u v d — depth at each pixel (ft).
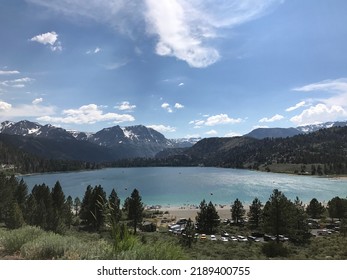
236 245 175.63
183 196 516.32
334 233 255.70
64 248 29.37
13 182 327.06
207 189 590.14
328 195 504.43
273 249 124.47
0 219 221.66
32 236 36.22
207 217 277.44
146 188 621.72
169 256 24.30
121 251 24.76
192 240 167.53
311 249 149.59
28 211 210.38
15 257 29.60
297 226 210.18
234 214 316.81
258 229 278.46
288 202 216.95
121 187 638.94
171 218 345.51
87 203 288.71
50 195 278.05
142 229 263.29
